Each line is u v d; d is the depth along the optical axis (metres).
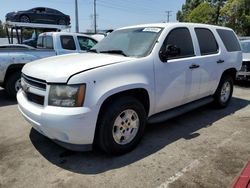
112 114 3.43
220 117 5.38
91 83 3.22
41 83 3.37
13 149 3.90
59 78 3.20
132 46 4.25
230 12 26.58
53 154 3.74
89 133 3.26
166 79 4.13
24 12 14.45
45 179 3.14
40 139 4.23
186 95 4.67
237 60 6.11
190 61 4.58
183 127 4.80
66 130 3.13
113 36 4.87
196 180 3.08
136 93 3.86
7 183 3.06
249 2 25.55
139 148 3.92
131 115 3.72
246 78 8.62
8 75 6.73
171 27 4.43
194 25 5.00
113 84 3.39
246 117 5.38
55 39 8.29
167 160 3.56
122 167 3.39
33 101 3.55
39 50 7.24
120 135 3.63
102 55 4.10
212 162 3.49
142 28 4.57
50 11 15.38
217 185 2.98
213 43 5.41
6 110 5.89
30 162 3.52
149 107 4.00
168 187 2.96
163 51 4.12
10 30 13.52
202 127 4.80
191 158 3.61
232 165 3.40
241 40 10.69
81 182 3.08
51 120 3.16
